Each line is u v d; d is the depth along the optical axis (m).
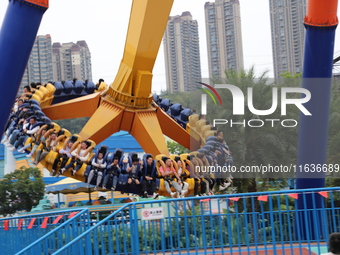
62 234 12.32
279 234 12.54
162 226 10.99
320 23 16.38
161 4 20.67
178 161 20.73
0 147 45.44
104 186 20.17
